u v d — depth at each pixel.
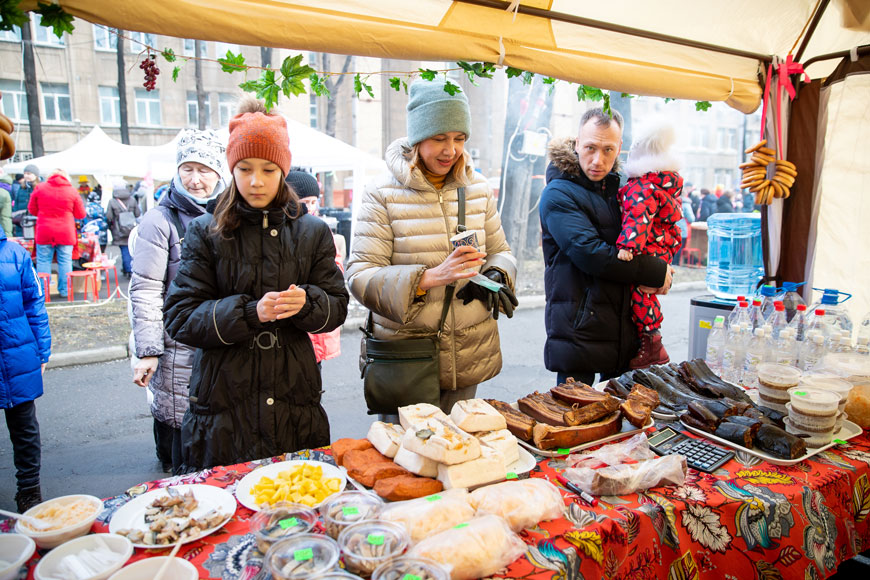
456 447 1.46
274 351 1.91
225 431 1.87
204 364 1.88
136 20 1.48
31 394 2.71
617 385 2.15
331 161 7.60
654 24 2.23
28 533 1.21
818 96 2.71
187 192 2.53
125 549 1.18
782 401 2.01
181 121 15.18
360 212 2.36
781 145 2.73
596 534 1.29
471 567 1.14
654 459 1.59
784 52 2.68
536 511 1.31
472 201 2.34
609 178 2.72
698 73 2.50
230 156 1.80
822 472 1.63
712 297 3.40
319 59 13.30
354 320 7.54
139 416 4.46
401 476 1.48
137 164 10.13
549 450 1.72
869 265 2.67
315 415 2.00
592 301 2.65
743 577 1.45
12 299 2.63
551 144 2.79
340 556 1.16
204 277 1.88
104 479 3.40
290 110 13.11
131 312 2.50
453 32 1.88
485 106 13.47
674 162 2.59
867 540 1.70
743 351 2.45
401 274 2.09
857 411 1.96
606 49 2.23
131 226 10.34
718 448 1.74
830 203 2.74
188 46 14.41
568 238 2.58
